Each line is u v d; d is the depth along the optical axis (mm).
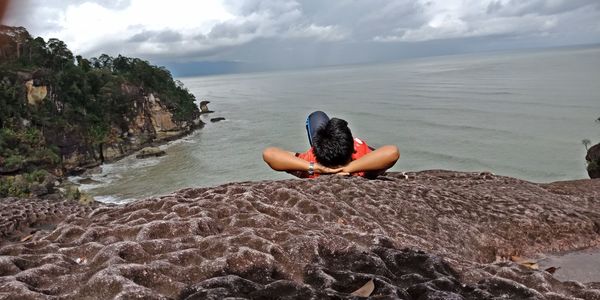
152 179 58719
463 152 60250
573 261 3637
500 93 124312
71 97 69312
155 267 2186
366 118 93500
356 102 126812
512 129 73125
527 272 2553
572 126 72250
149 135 80625
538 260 3654
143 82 84188
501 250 3705
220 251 2465
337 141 4285
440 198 4285
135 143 76625
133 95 78750
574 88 123438
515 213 4254
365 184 4078
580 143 60781
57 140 63219
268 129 90438
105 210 3350
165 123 83938
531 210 4340
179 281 2178
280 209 3166
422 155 59875
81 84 71562
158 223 2688
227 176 57875
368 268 2408
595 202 5758
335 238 2684
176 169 62719
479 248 3670
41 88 64062
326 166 4344
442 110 98438
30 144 59125
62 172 60812
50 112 65125
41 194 47531
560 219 4168
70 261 2416
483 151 60250
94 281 2029
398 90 155625
